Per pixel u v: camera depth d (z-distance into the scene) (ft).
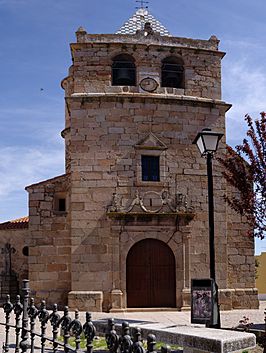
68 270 79.82
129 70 83.92
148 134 80.79
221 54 86.58
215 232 80.79
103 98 80.64
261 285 137.90
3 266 98.94
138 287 77.51
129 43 82.69
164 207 79.15
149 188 79.51
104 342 44.78
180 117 82.38
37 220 81.15
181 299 77.20
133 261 77.97
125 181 79.10
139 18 99.04
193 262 79.10
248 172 49.19
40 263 80.07
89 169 79.20
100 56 82.79
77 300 75.82
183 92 83.97
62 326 28.66
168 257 78.89
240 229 83.20
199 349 29.96
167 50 84.33
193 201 80.69
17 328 33.01
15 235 99.66
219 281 79.92
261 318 67.97
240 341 29.43
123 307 75.61
